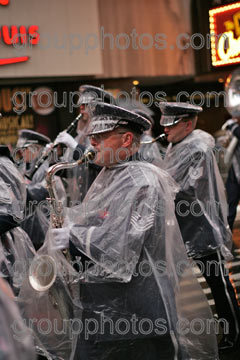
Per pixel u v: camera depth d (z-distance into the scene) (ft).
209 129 25.36
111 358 10.62
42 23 27.81
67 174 17.83
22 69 27.63
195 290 11.10
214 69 18.74
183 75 29.89
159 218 10.46
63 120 30.71
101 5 31.58
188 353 10.88
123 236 10.18
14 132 32.37
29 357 6.19
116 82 32.58
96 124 10.84
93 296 10.66
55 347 11.25
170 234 10.68
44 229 17.43
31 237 17.35
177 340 10.55
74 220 11.32
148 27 33.17
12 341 5.84
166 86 32.58
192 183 15.90
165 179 10.87
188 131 16.53
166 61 32.07
